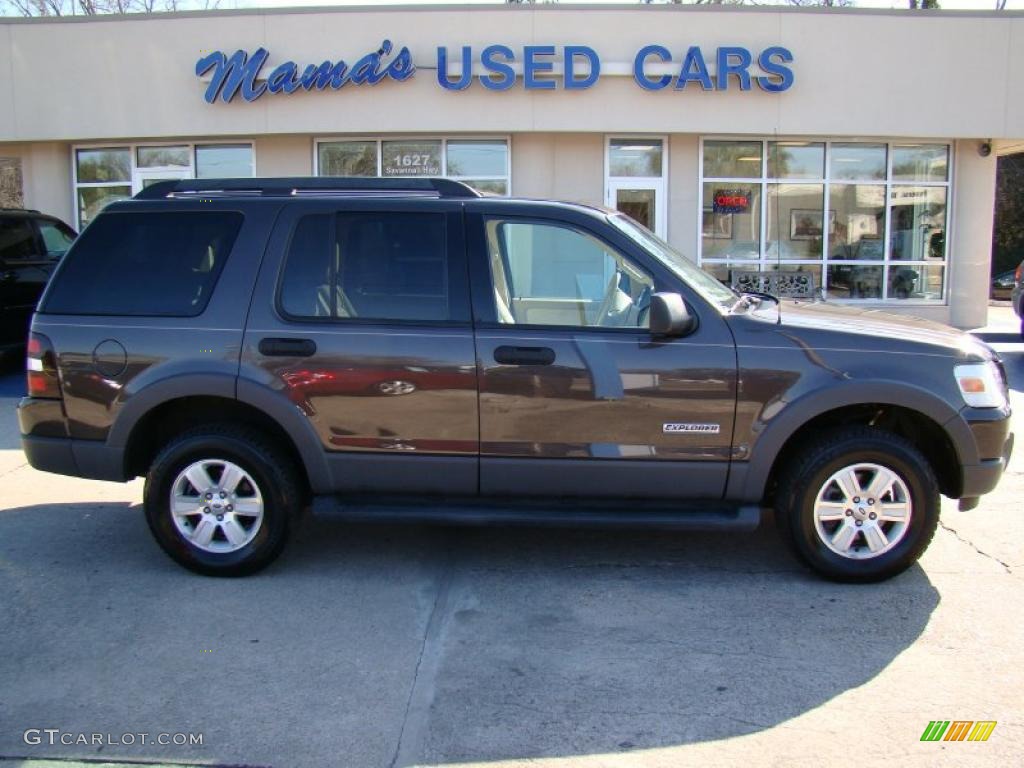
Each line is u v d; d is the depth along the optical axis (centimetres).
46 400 449
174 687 344
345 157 1408
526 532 520
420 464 432
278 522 444
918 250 1466
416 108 1329
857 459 423
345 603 421
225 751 302
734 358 417
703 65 1308
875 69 1345
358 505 444
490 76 1315
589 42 1320
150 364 438
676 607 415
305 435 433
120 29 1355
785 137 1398
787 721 318
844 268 1456
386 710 327
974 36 1345
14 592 433
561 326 427
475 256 435
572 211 440
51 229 1126
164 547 450
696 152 1398
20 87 1383
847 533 431
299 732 313
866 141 1426
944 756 296
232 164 1424
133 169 1436
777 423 418
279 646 377
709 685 343
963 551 486
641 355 418
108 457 445
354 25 1322
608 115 1330
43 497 590
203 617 405
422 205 442
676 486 428
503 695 337
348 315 434
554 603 421
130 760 297
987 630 389
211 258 446
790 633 387
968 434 420
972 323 1477
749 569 462
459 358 423
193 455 441
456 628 395
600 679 349
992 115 1365
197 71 1338
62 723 319
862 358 419
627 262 432
